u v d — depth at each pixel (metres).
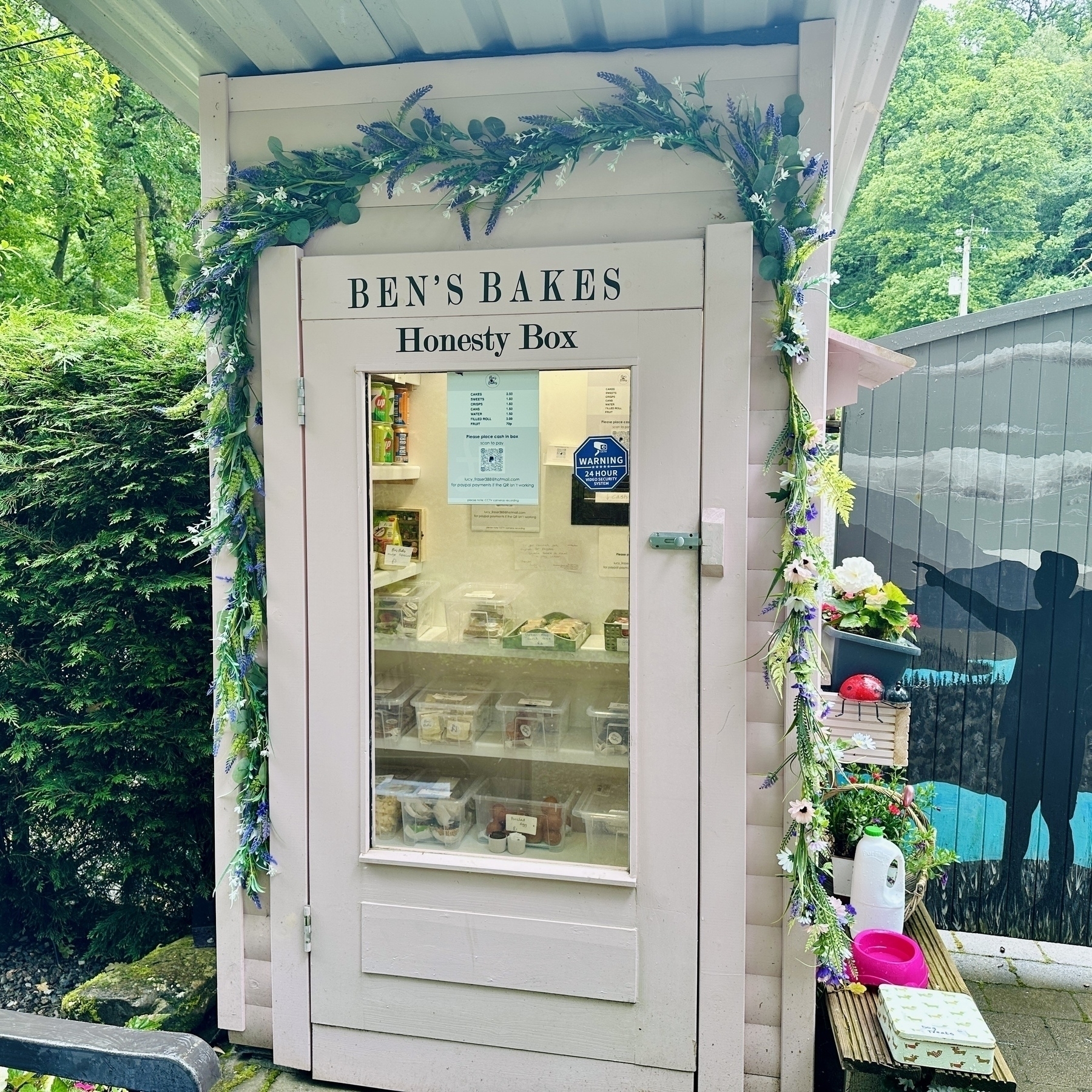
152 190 11.71
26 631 3.15
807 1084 2.11
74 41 8.84
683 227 2.03
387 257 2.13
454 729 2.27
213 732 2.38
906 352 3.08
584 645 2.17
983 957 3.06
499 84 2.11
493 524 2.20
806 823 1.96
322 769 2.26
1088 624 2.94
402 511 2.24
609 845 2.18
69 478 3.04
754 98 1.99
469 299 2.11
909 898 2.41
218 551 2.31
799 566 1.92
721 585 2.03
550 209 2.09
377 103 2.17
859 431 3.15
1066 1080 2.40
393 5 1.95
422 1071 2.27
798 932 2.08
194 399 2.31
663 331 2.02
